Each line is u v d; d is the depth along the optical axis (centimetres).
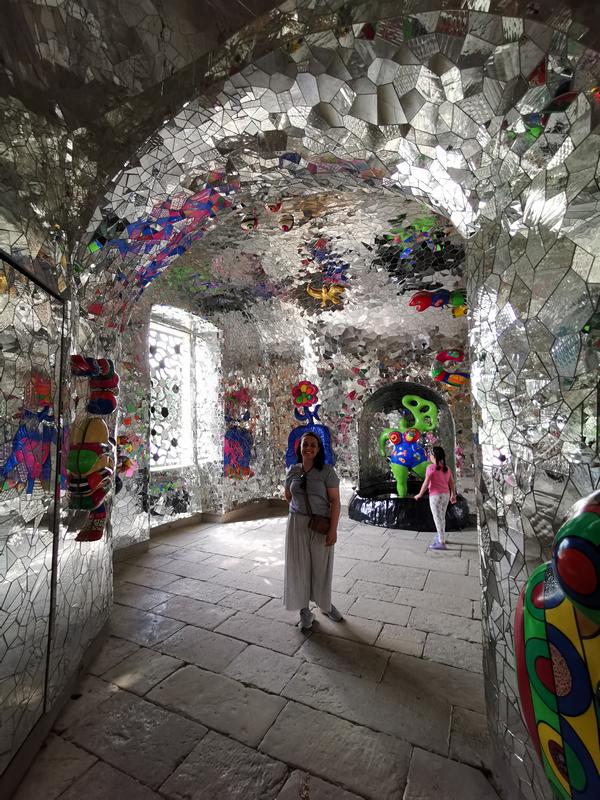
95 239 234
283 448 662
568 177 116
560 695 66
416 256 448
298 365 659
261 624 281
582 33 108
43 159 175
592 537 57
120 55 165
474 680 220
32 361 172
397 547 448
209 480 571
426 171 188
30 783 159
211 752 174
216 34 159
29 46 147
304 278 520
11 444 156
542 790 125
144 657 243
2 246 149
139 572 379
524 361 135
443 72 144
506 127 137
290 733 184
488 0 118
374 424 693
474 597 322
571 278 115
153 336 530
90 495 218
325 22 148
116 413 298
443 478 445
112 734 184
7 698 152
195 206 279
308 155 224
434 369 575
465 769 164
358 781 159
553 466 121
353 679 221
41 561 178
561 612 68
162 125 201
